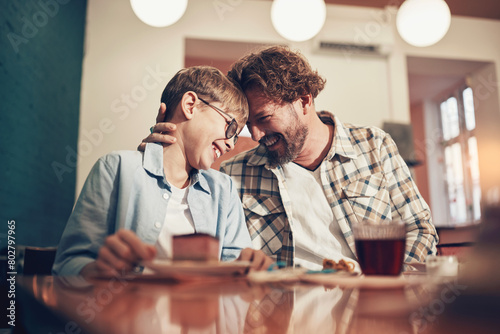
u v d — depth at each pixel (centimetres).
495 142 548
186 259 68
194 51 503
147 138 124
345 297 48
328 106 478
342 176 163
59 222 365
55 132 355
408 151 457
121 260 66
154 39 455
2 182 254
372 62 494
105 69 441
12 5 268
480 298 30
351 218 157
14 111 273
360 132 173
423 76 641
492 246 31
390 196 164
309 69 168
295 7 380
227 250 122
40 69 318
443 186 719
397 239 69
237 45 486
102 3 450
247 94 155
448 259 75
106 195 108
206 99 126
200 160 124
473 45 527
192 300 46
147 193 112
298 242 156
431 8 399
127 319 35
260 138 159
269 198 165
